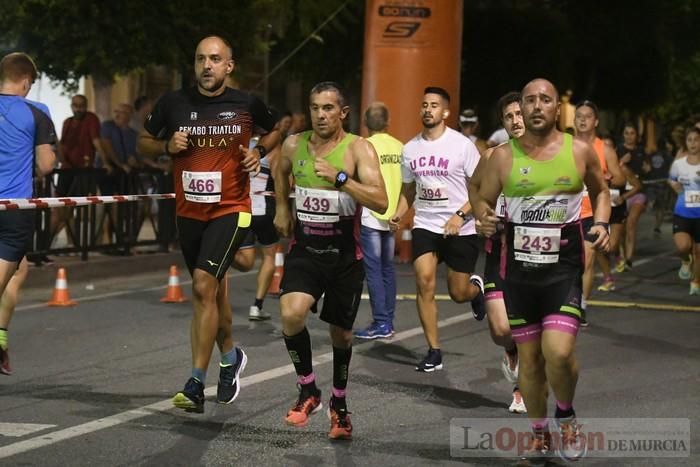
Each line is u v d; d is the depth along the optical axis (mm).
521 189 7105
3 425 8227
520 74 29828
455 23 21062
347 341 8055
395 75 20812
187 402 8164
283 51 26922
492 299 8742
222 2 19656
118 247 17891
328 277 7992
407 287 16562
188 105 8570
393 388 9844
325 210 7914
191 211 8656
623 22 33125
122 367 10422
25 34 18266
